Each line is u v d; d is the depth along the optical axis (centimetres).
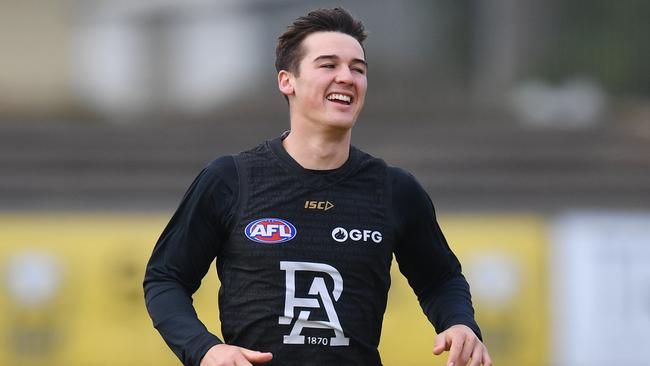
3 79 4634
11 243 2756
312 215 1067
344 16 1095
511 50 4766
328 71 1065
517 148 4278
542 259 2798
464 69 4794
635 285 2780
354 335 1056
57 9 4641
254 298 1054
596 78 4609
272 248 1054
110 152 4247
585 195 3775
